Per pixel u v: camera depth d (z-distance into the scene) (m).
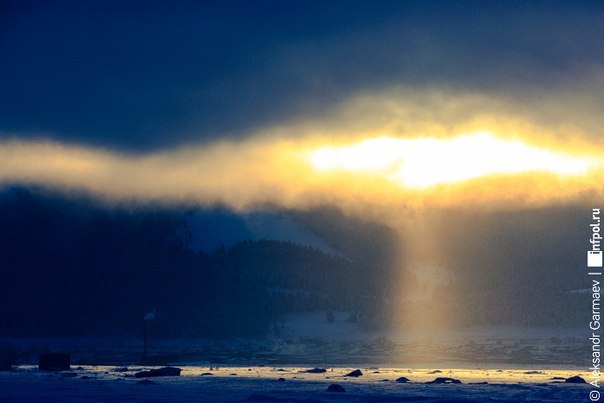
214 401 128.25
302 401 129.38
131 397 134.75
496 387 162.62
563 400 131.25
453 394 143.75
